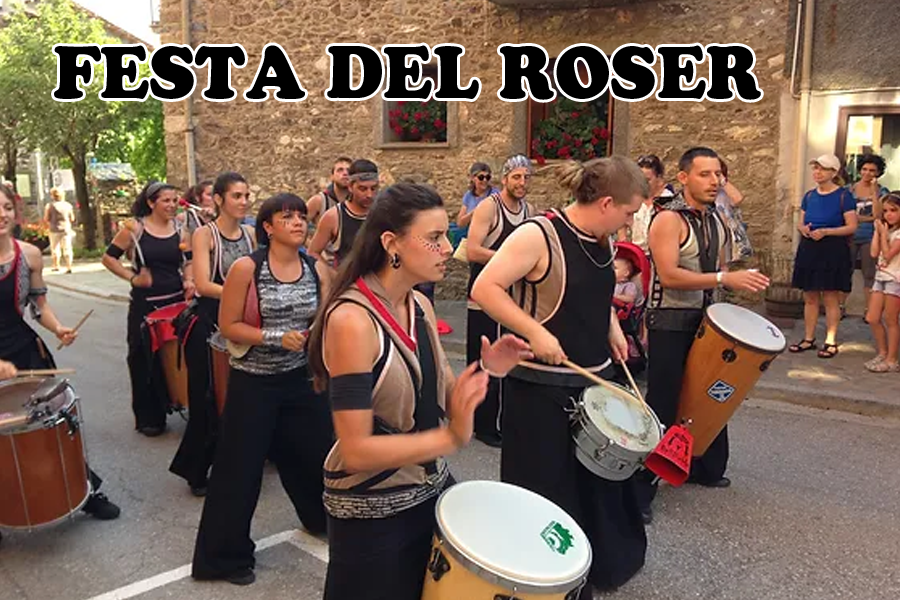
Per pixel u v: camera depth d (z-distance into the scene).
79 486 3.56
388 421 2.04
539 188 9.72
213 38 11.26
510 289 3.02
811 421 5.56
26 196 22.89
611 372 3.19
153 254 5.27
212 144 11.53
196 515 4.12
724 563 3.54
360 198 4.63
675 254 3.80
